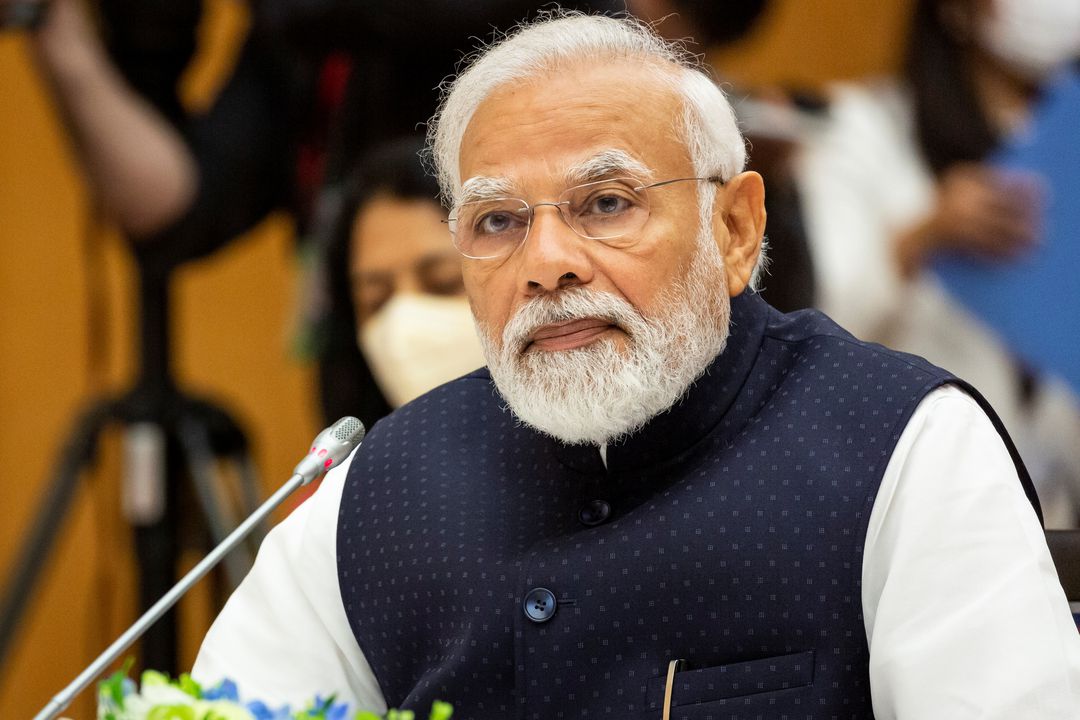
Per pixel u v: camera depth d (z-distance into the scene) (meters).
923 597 3.27
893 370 3.58
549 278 3.44
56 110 7.17
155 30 7.06
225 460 6.54
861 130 7.23
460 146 3.66
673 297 3.50
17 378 8.57
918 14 7.36
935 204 7.17
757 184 3.72
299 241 7.22
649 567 3.47
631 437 3.63
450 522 3.76
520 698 3.49
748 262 3.73
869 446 3.47
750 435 3.59
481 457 3.88
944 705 3.15
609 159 3.46
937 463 3.39
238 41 7.34
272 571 4.00
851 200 7.12
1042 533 3.34
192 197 7.11
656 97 3.54
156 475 6.32
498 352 3.56
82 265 8.59
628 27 3.64
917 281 7.17
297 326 7.07
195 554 6.41
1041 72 7.19
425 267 5.77
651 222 3.49
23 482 8.53
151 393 6.45
